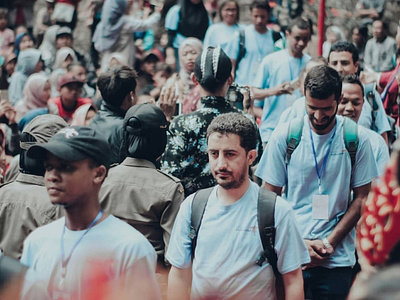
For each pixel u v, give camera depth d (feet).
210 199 17.89
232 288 17.42
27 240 15.74
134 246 15.11
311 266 21.62
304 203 21.74
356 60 29.43
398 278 7.39
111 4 48.55
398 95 32.07
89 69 51.67
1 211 19.22
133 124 19.34
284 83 34.17
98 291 14.42
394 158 8.73
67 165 15.30
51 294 15.11
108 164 15.76
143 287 15.03
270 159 21.80
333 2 58.34
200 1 48.96
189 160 21.98
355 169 21.44
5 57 55.67
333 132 21.35
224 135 17.33
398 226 8.39
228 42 42.34
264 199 17.53
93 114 28.60
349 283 21.89
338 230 21.34
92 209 15.53
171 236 18.30
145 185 19.22
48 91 38.14
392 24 57.36
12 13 60.08
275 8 55.36
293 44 35.81
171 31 48.65
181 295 18.12
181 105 31.30
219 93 22.30
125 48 48.91
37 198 19.19
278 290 17.71
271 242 17.33
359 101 24.44
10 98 48.16
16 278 11.82
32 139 19.60
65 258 15.20
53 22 56.75
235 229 17.47
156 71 41.42
